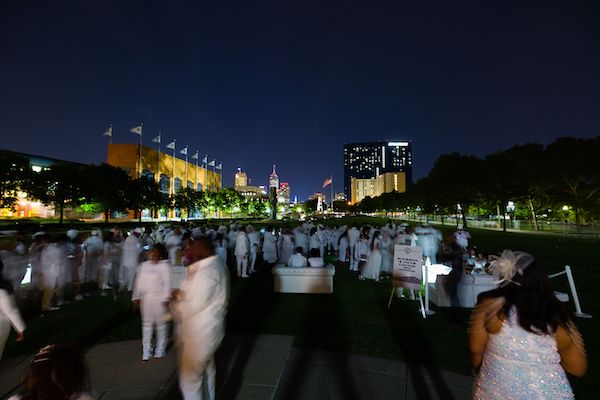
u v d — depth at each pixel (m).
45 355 1.81
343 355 5.64
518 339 2.14
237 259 12.94
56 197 44.12
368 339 6.38
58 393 1.75
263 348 5.91
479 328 2.37
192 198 86.81
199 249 3.59
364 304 8.92
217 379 4.82
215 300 3.47
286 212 163.50
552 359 2.13
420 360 5.50
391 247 12.94
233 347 5.96
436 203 56.03
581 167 36.31
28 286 9.24
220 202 100.62
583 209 38.59
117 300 9.28
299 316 7.85
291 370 5.13
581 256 18.30
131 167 83.56
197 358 3.36
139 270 5.51
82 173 47.09
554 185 40.31
